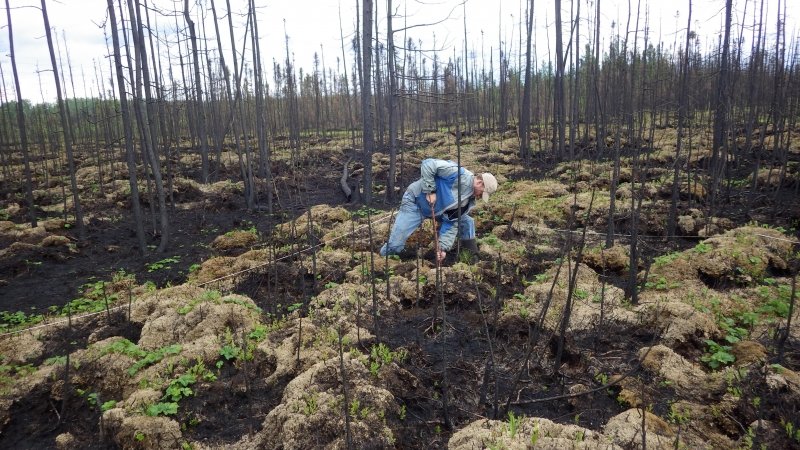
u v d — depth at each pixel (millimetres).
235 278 7336
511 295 6297
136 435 3854
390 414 3984
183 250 10047
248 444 3865
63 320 6281
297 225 10312
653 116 8719
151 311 6156
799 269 6652
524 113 18734
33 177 18188
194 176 18094
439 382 4535
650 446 3365
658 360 4520
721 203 11039
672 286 6375
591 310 5465
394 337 5262
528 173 16109
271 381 4492
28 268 9008
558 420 4016
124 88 9055
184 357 4738
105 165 19094
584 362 4723
